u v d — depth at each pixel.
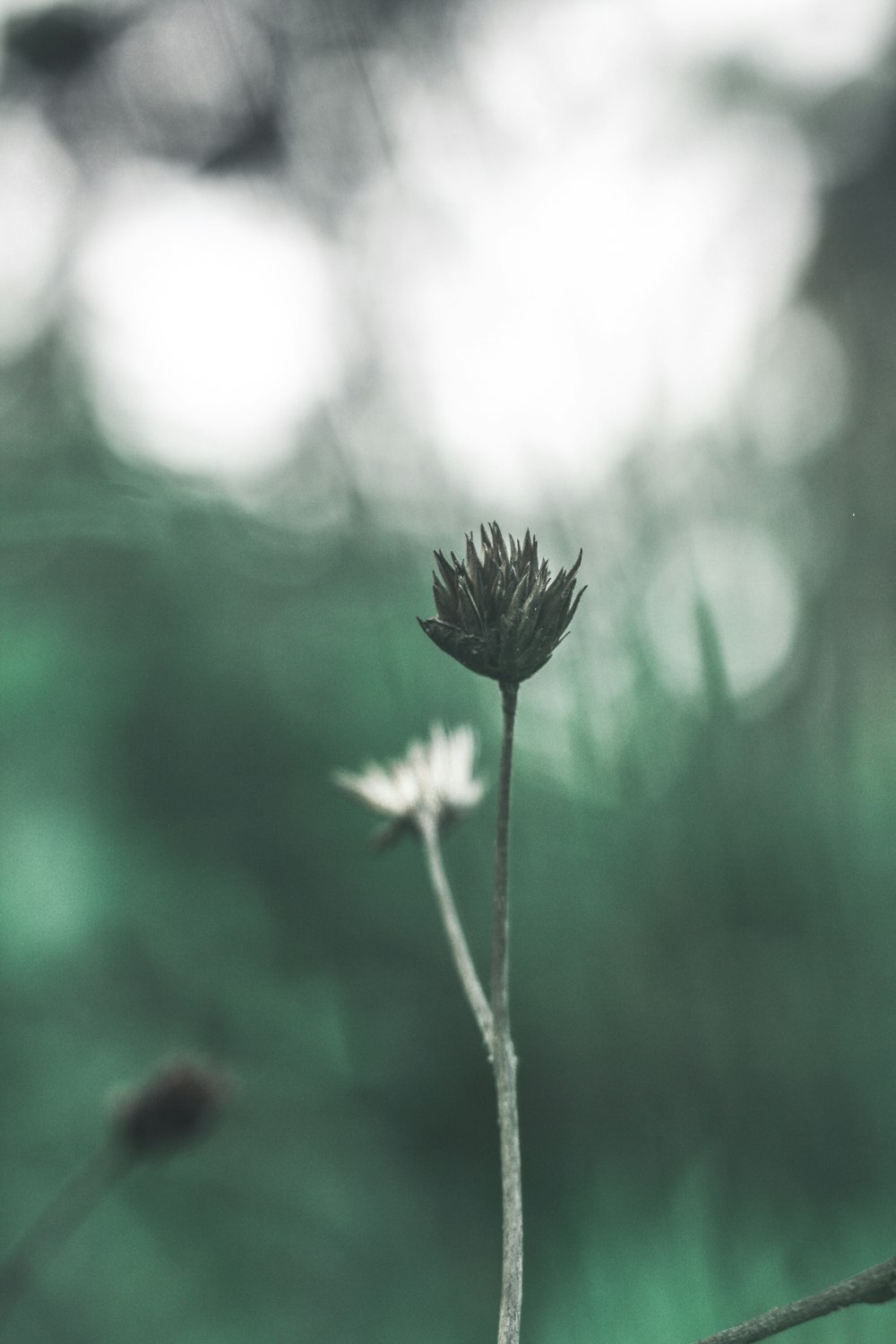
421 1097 0.72
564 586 0.25
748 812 0.42
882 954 0.40
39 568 0.79
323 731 0.80
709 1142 0.38
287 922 0.75
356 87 0.58
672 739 0.44
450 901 0.27
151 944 0.65
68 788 0.67
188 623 0.81
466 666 0.25
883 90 0.95
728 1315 0.35
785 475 0.54
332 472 0.81
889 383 0.65
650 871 0.42
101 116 0.74
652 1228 0.38
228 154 0.65
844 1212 0.36
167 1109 0.39
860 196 0.89
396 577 0.56
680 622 0.46
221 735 0.77
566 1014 0.48
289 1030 0.68
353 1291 0.62
